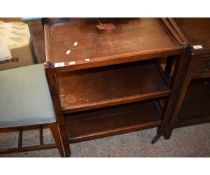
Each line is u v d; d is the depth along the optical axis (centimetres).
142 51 95
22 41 139
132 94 118
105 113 144
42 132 141
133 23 109
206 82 164
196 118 144
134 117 142
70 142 134
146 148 149
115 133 138
